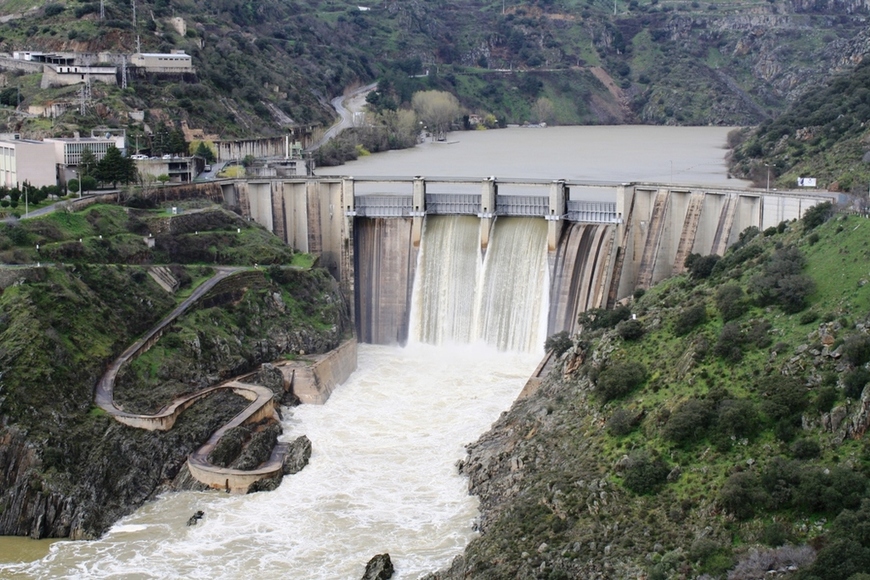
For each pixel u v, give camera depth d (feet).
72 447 646.74
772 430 538.88
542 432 640.99
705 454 545.44
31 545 602.44
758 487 508.53
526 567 520.01
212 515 622.95
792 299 613.93
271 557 578.66
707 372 594.65
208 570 569.23
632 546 512.63
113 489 638.12
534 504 567.18
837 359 549.54
